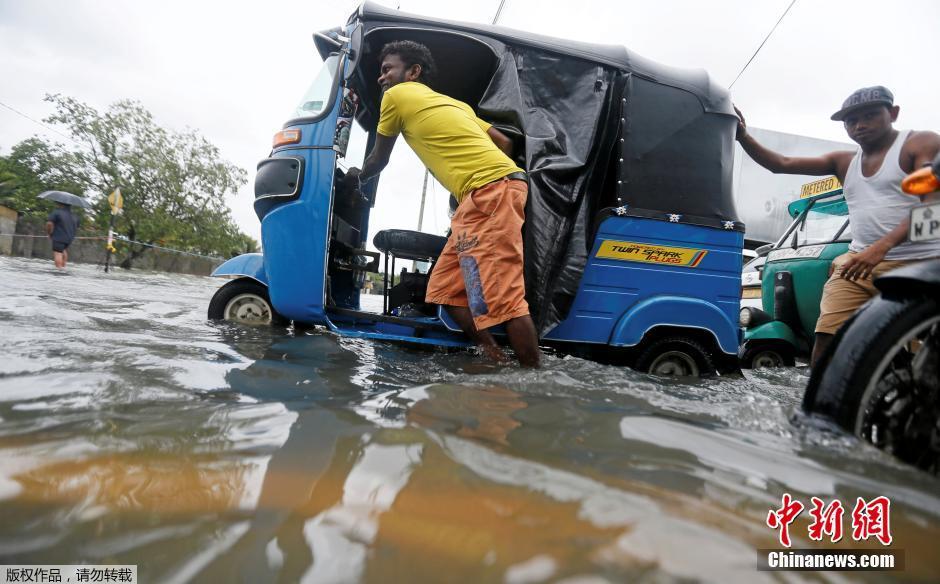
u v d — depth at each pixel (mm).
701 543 647
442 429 1102
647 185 2812
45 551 574
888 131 2664
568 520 688
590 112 2789
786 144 10492
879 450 1096
